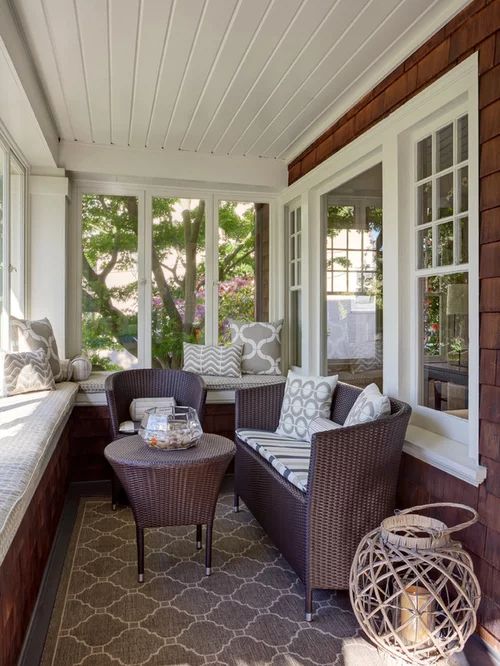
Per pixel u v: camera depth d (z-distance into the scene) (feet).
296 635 6.44
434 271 8.14
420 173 8.54
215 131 11.98
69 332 13.87
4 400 9.45
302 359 13.52
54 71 8.92
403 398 8.81
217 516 10.38
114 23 7.41
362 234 10.69
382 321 9.90
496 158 6.26
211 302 14.94
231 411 13.28
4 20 6.68
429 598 5.76
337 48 8.21
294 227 14.58
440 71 7.47
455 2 6.92
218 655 6.04
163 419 8.28
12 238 11.59
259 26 7.54
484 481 6.42
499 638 6.03
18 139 10.44
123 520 10.09
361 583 6.59
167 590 7.47
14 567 5.26
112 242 14.21
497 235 6.24
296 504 7.15
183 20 7.37
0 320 10.21
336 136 11.13
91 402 12.25
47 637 6.31
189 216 14.78
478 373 6.56
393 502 7.36
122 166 13.12
